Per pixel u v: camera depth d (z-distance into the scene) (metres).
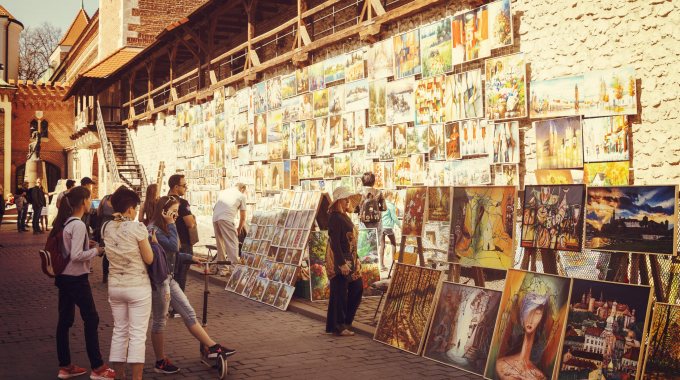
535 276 5.02
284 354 5.77
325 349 5.96
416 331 5.91
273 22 19.20
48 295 9.23
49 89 41.16
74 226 5.06
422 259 6.37
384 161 12.12
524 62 8.89
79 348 6.09
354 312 6.79
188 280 11.03
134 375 4.61
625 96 7.59
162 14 34.78
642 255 4.49
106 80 31.86
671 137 7.18
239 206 10.66
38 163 35.53
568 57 8.41
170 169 25.77
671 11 7.21
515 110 9.02
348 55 13.10
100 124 29.61
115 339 4.70
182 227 7.04
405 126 11.43
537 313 4.86
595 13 8.05
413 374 5.13
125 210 4.78
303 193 9.00
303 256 8.27
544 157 8.62
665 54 7.26
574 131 8.19
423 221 6.35
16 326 7.09
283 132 16.02
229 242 10.48
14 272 11.76
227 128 19.78
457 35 10.05
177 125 24.44
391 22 11.88
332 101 13.76
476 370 5.16
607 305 4.40
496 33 9.30
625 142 7.60
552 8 8.66
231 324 7.15
